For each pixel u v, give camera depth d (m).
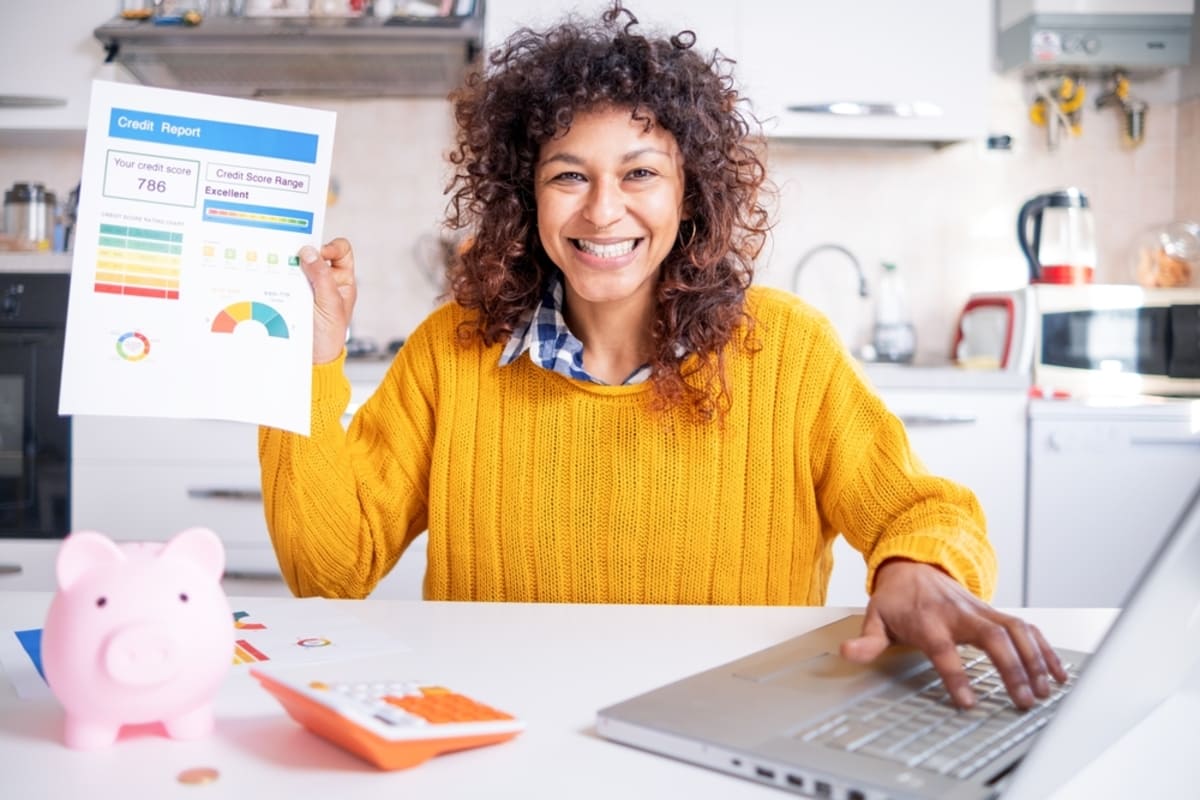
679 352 1.17
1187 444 2.59
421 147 3.09
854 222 3.15
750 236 1.24
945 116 2.82
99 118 0.80
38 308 2.55
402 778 0.55
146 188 0.81
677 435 1.18
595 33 1.15
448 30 2.71
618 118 1.08
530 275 1.22
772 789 0.54
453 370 1.23
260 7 2.78
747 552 1.20
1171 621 0.52
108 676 0.56
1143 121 3.12
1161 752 0.54
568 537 1.20
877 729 0.59
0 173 3.05
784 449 1.19
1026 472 2.62
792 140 3.01
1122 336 2.69
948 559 0.86
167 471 2.52
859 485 1.13
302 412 0.85
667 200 1.11
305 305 0.86
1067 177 3.16
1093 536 2.61
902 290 3.15
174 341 0.82
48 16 2.75
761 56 2.79
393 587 2.52
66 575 0.58
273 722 0.63
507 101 1.16
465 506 1.22
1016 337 2.69
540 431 1.20
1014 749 0.57
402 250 3.10
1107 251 3.17
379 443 1.25
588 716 0.65
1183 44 2.86
